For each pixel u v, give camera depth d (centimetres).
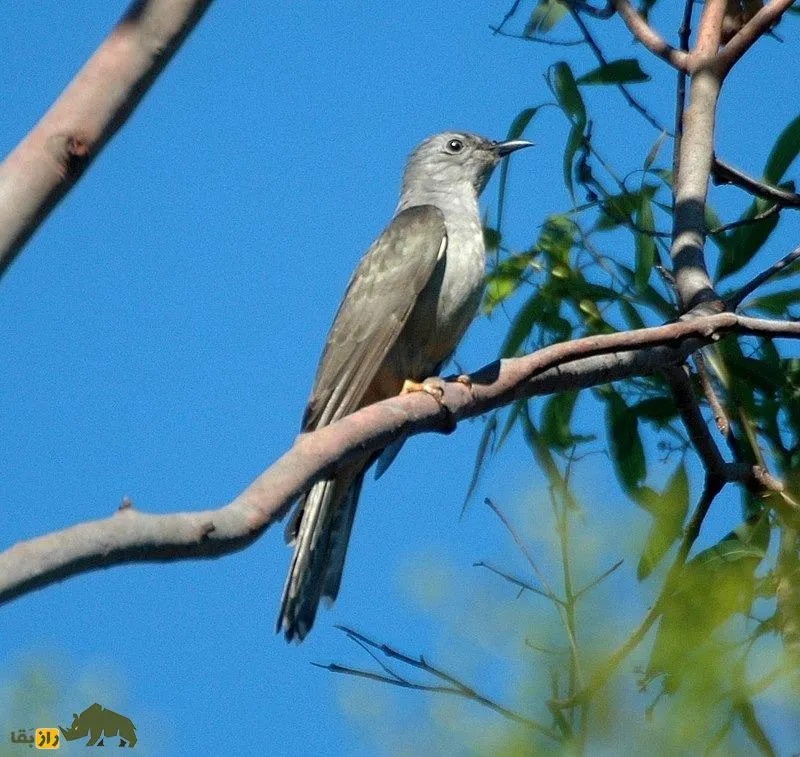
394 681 849
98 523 558
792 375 1176
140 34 543
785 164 1191
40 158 525
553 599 718
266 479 686
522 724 677
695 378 1166
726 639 722
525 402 1125
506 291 1178
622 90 1173
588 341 921
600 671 681
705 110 1166
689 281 1084
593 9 1208
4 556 526
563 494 796
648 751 661
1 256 516
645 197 1118
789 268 1148
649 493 1110
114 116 538
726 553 947
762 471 1062
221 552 612
